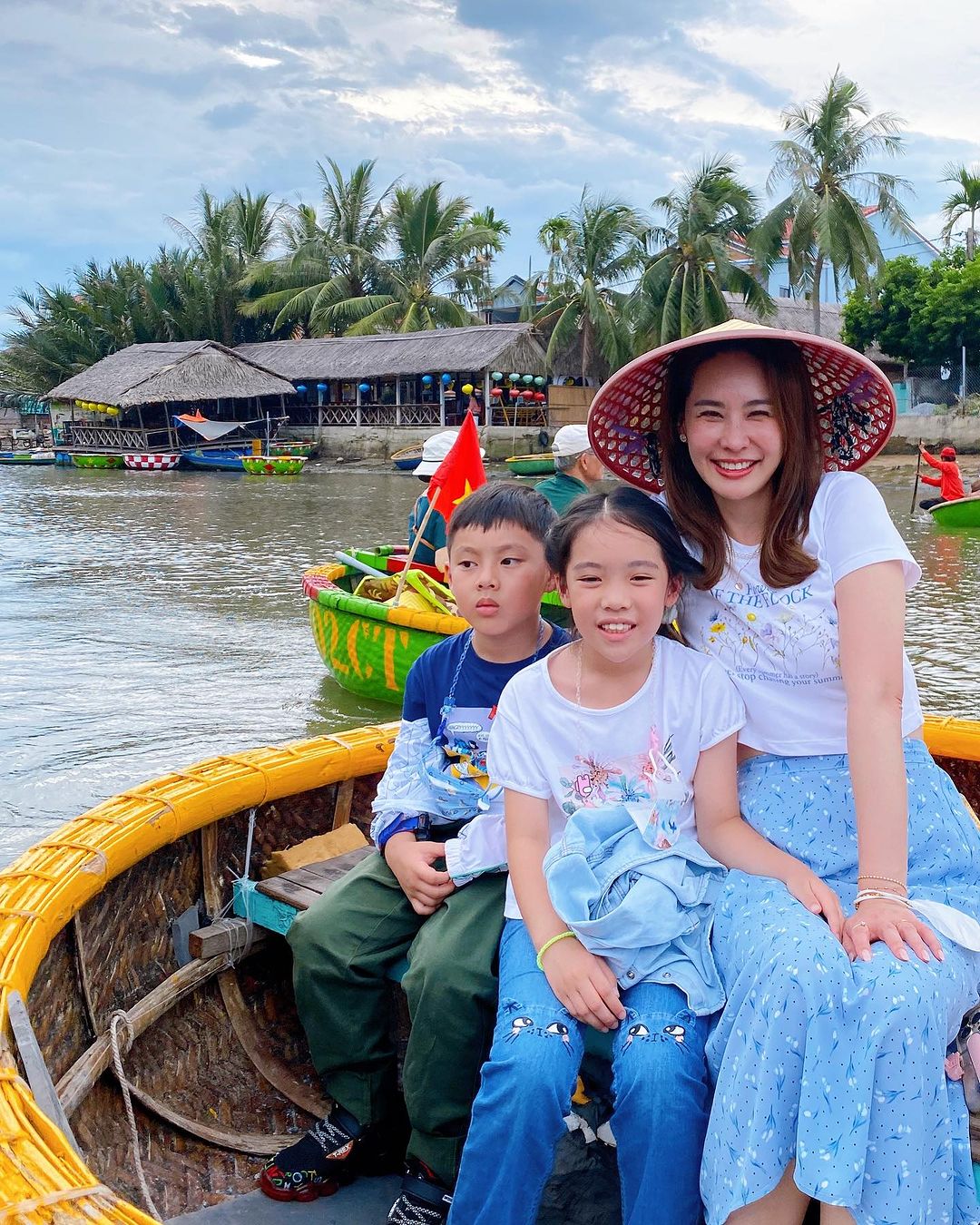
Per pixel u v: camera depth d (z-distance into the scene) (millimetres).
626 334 31594
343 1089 2107
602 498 1913
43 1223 1130
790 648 1949
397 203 39000
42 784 5480
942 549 13867
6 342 41656
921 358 28938
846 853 1870
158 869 2420
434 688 2328
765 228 28188
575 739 1950
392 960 2123
